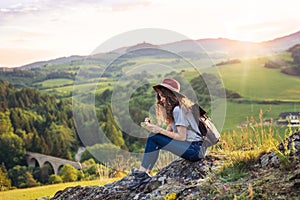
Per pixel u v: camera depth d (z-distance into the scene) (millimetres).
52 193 7320
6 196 8289
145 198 3486
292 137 3490
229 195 2928
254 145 3896
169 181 3643
